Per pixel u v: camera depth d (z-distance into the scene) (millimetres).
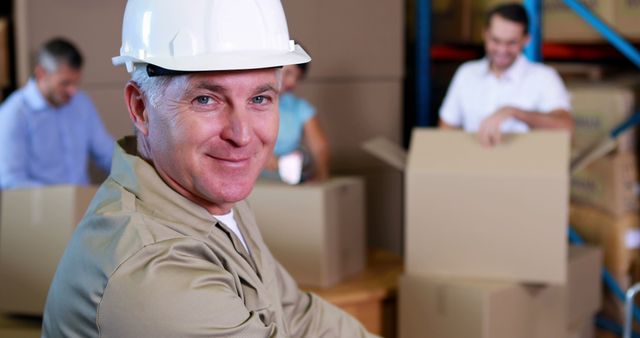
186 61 1202
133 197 1271
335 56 4203
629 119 3594
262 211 2805
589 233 3766
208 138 1235
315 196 2752
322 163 3326
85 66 3742
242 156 1255
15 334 2242
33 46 3670
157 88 1236
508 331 2570
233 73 1215
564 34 3846
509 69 3385
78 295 1198
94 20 3734
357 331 1644
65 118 3396
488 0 4191
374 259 3270
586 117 3754
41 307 2299
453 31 4422
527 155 2535
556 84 3342
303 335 1583
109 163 3605
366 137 4324
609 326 3723
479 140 2607
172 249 1187
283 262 2807
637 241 3725
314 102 4168
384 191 4414
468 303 2514
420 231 2615
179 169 1263
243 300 1310
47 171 3365
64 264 1263
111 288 1150
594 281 3168
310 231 2768
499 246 2545
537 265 2520
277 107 1297
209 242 1280
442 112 3637
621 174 3648
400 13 4363
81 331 1196
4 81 3670
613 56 4008
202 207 1312
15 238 2309
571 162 2621
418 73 4453
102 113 3777
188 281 1168
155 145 1277
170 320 1136
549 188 2480
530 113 2824
